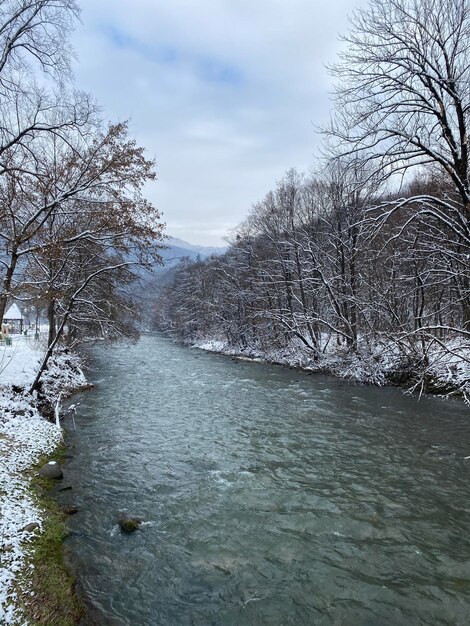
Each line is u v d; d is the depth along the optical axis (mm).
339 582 6453
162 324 81938
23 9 10617
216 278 52594
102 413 16906
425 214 11305
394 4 9203
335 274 29812
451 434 13688
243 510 8750
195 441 13336
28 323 63812
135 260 15016
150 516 8477
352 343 26609
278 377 26797
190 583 6418
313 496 9383
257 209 38344
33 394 15398
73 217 15828
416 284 20078
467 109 8977
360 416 16266
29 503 8062
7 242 12945
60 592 5773
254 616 5742
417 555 7133
